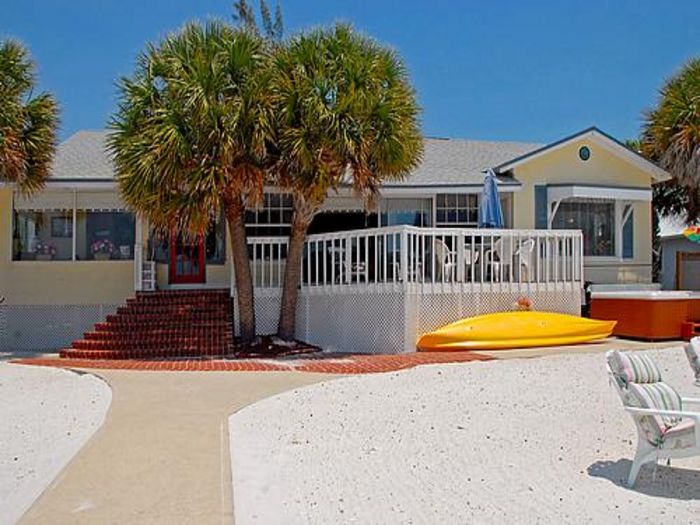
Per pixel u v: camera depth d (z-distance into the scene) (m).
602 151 21.09
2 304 19.69
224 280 20.86
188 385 11.59
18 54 16.78
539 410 9.61
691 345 9.79
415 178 20.28
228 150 14.73
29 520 5.54
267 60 15.61
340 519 5.70
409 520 5.67
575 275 17.08
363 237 16.47
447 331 15.09
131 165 15.16
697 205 22.61
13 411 10.24
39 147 16.92
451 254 16.03
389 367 13.20
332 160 15.38
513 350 15.19
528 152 22.30
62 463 7.46
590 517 5.75
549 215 20.45
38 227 20.17
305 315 17.81
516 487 6.51
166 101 15.46
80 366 14.19
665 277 25.84
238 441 8.07
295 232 17.19
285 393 10.85
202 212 15.31
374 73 15.73
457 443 8.02
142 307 18.12
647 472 6.98
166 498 6.03
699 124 19.45
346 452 7.68
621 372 6.80
